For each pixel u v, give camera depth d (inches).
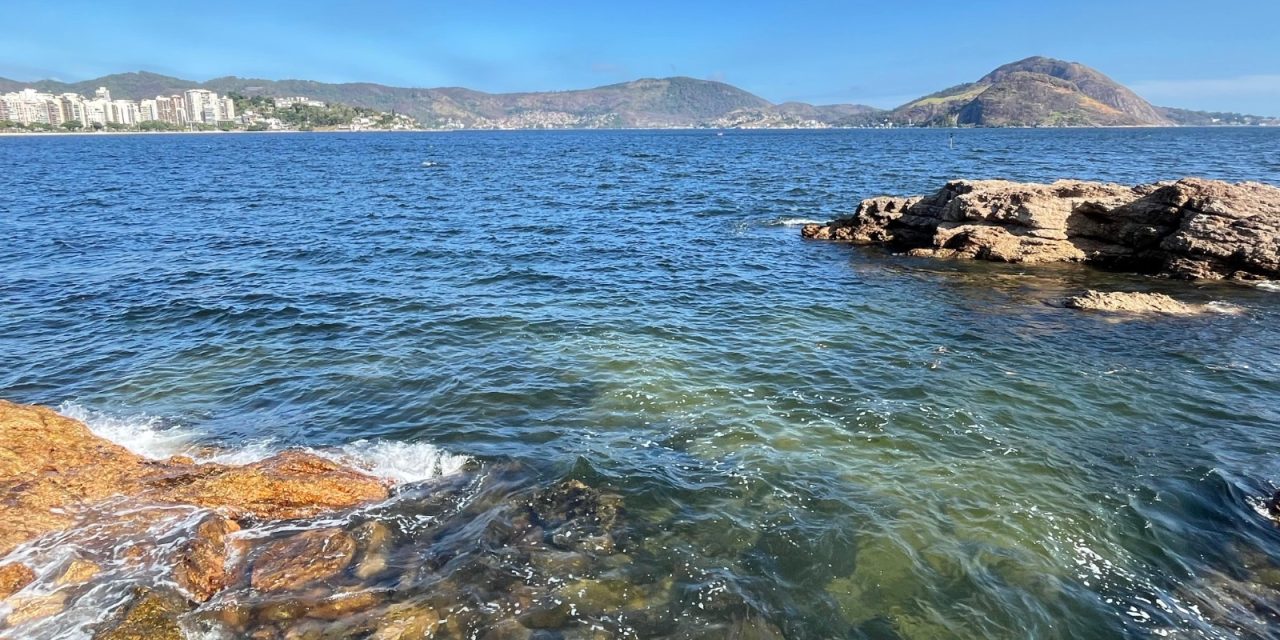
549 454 420.8
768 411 482.6
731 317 727.1
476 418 474.0
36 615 263.4
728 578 304.2
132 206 1603.1
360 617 270.4
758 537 334.6
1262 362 587.8
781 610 286.2
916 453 421.1
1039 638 272.7
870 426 458.3
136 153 4165.8
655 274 937.5
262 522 339.3
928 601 291.7
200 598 280.8
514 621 272.4
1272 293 836.6
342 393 519.2
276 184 2193.7
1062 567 314.0
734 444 432.5
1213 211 905.5
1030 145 4830.2
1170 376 554.9
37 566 290.0
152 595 272.7
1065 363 584.1
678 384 532.4
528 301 785.6
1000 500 367.2
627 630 270.8
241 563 306.0
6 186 2011.6
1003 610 286.7
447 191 2020.2
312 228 1302.9
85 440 398.6
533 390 521.0
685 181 2367.1
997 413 481.4
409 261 1006.4
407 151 4670.3
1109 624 280.5
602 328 679.7
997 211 1052.5
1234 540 335.9
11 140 7091.5
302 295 800.3
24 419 394.9
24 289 814.5
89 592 277.0
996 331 677.9
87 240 1149.7
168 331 667.4
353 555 311.9
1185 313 740.0
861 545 327.9
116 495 347.3
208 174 2568.9
